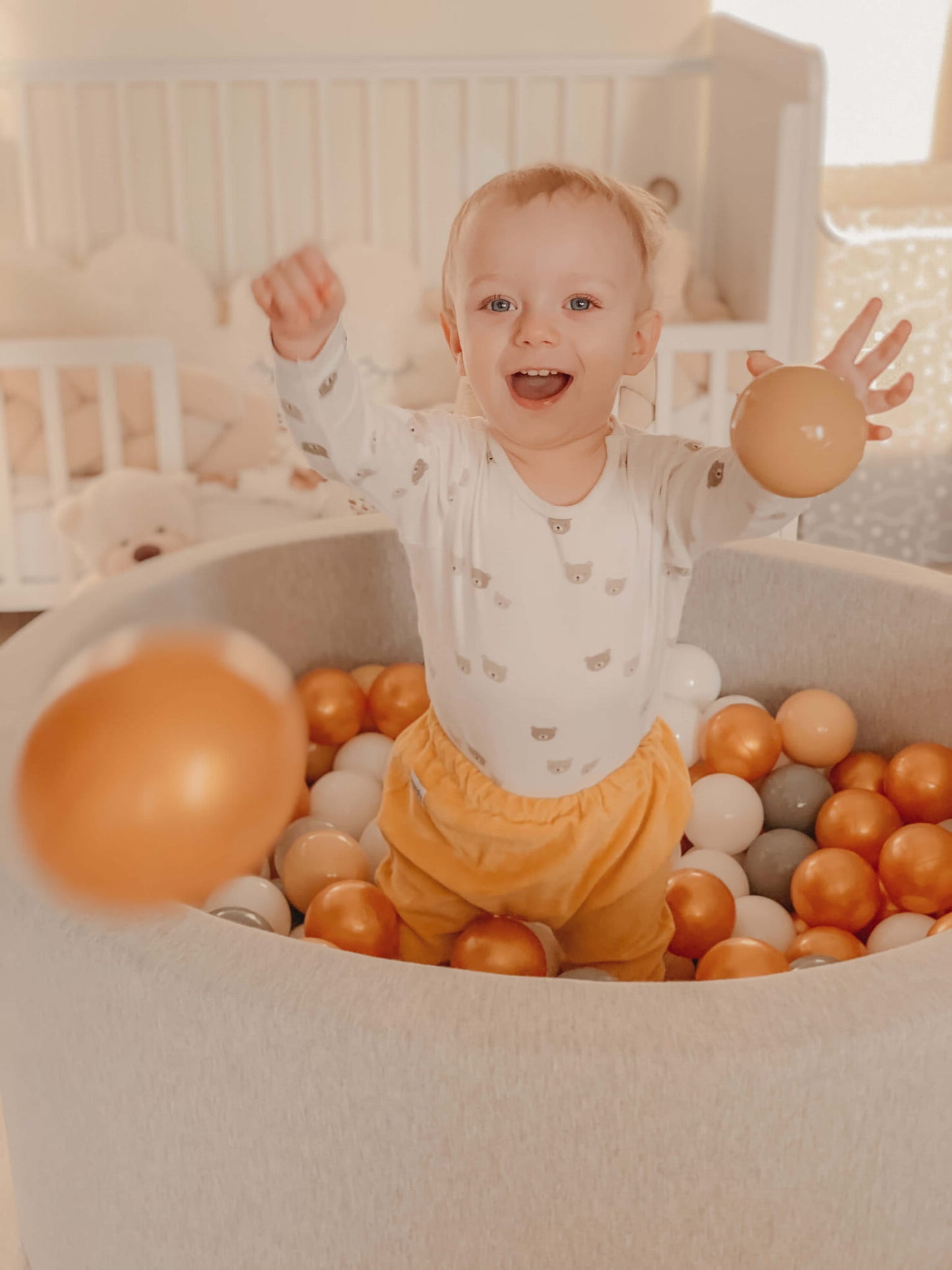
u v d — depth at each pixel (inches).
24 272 96.6
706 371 91.9
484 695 37.4
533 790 38.9
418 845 40.9
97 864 14.3
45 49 109.2
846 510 104.4
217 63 107.7
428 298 106.1
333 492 61.5
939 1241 29.8
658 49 114.7
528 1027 26.0
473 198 34.4
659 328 36.3
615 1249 27.2
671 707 53.2
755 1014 26.5
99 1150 30.9
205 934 28.7
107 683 14.7
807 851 48.9
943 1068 27.2
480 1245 27.3
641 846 40.0
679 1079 25.4
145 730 14.2
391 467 34.9
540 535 35.7
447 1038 25.7
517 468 35.9
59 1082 31.1
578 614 36.2
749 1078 25.6
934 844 44.1
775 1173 26.8
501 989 27.2
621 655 37.1
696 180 117.4
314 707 54.0
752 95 101.6
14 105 108.1
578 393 33.4
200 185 113.7
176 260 101.1
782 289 90.1
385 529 56.5
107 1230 32.2
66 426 89.4
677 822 41.2
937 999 27.1
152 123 111.0
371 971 27.6
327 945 29.1
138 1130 29.6
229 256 114.0
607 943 41.7
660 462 36.4
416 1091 26.0
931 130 127.5
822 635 54.1
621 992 27.2
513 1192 26.6
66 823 14.2
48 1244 35.8
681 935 43.7
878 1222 28.5
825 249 96.6
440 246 118.1
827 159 128.4
